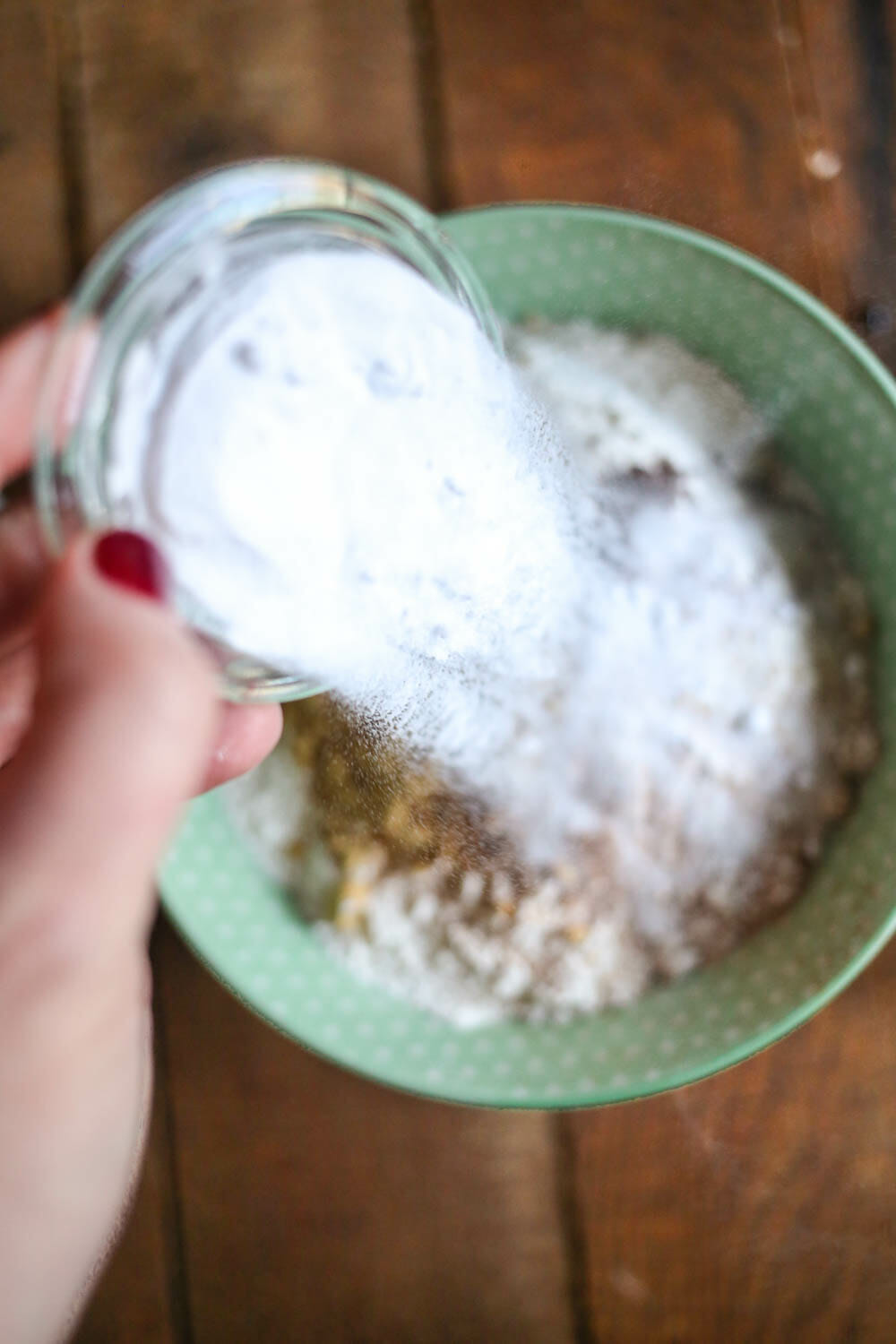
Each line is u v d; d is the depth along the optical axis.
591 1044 0.41
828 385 0.41
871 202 0.44
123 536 0.31
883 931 0.39
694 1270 0.42
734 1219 0.42
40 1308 0.33
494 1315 0.42
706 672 0.41
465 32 0.44
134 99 0.45
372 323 0.34
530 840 0.41
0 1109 0.31
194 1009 0.43
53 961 0.30
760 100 0.44
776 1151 0.42
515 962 0.41
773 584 0.42
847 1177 0.42
